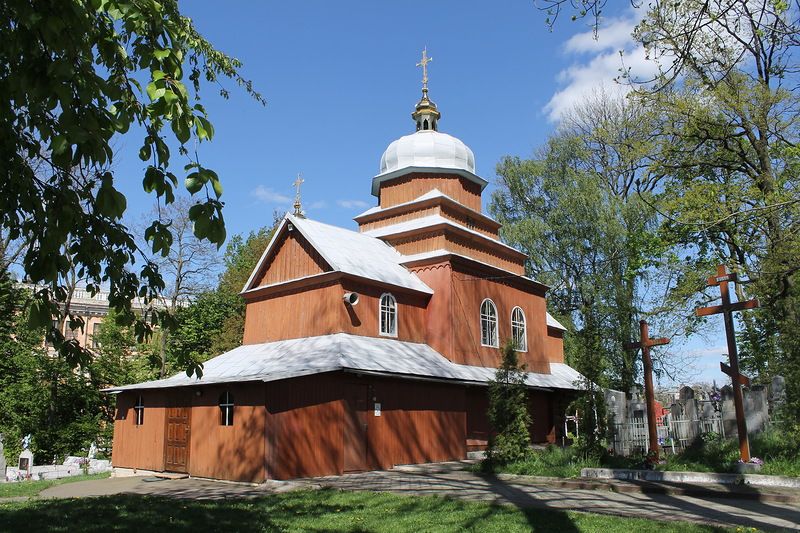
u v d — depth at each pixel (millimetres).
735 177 23750
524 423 19688
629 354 32625
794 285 19578
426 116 34906
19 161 5074
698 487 13695
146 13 5074
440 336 26406
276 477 17531
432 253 28188
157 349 34688
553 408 31578
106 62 5109
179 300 43438
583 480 15516
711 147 22984
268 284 26719
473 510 11648
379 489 15383
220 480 18641
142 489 17578
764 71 20672
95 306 48531
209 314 44531
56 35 4246
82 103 4566
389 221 31891
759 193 19625
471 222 32500
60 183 5156
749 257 22734
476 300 28266
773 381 17125
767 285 20000
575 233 37531
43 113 4840
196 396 20297
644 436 18984
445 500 12844
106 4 4812
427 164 32688
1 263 23031
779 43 10750
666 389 34312
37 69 4340
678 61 9992
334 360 20156
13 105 5285
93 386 31484
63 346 6133
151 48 5176
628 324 33281
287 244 26375
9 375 30422
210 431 19469
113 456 23562
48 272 4984
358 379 20828
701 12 9508
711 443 16922
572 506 12219
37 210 5047
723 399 17734
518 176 42000
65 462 27641
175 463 20656
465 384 24719
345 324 23438
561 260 38625
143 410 22781
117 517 11656
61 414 31031
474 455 25312
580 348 19172
